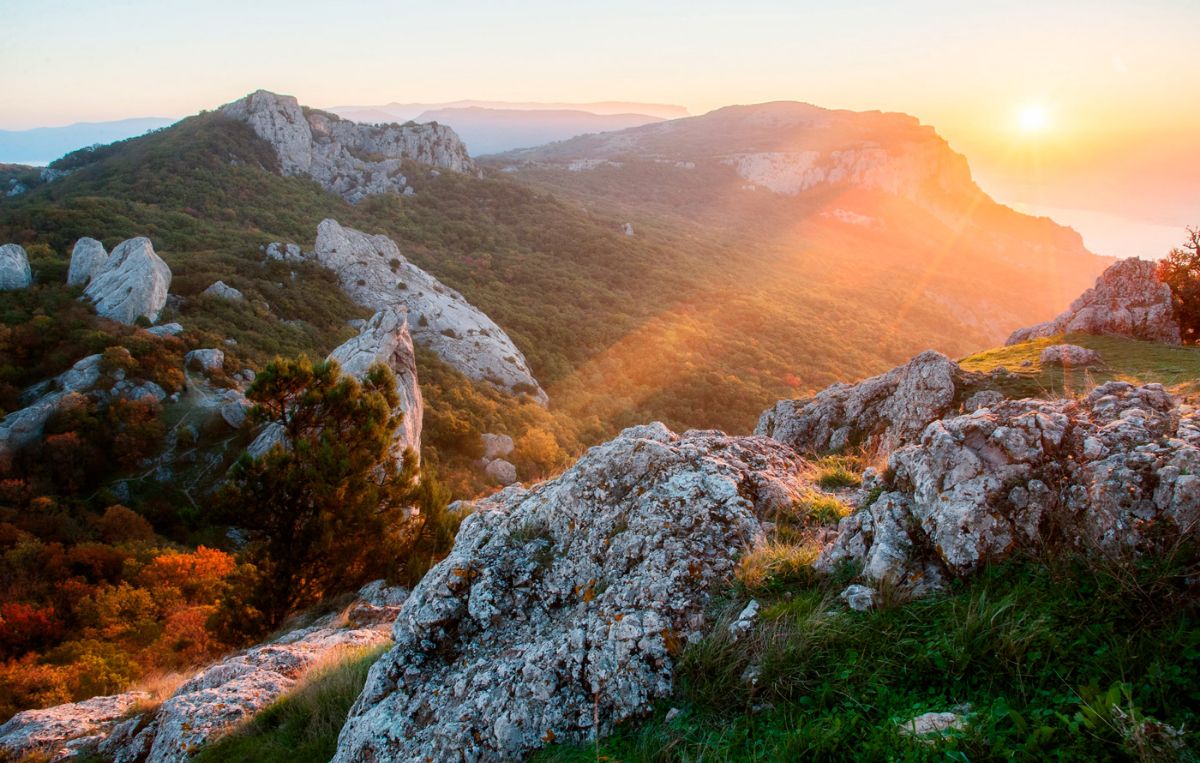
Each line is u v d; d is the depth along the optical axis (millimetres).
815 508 5441
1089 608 3248
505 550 5492
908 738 2840
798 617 3932
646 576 4582
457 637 5059
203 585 19422
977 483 4043
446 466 41562
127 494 31734
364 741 4609
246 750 5988
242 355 45156
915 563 4062
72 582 19188
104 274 47594
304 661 8422
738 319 93375
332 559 12602
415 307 64250
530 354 71000
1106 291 16672
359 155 137625
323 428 13578
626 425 59406
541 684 4207
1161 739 2381
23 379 37656
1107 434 4012
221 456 34562
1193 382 9336
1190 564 3146
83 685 11898
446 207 125312
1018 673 3016
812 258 158625
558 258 111938
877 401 12375
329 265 66500
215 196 96500
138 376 37562
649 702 3898
